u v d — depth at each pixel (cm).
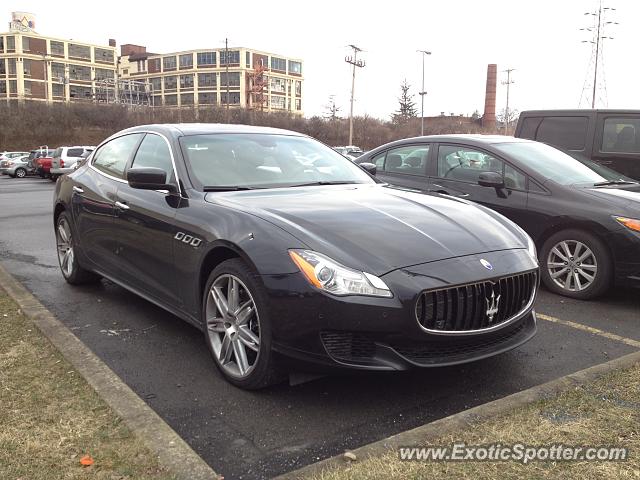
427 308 305
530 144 657
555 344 423
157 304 429
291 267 310
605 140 802
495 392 343
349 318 297
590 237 532
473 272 319
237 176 427
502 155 612
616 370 350
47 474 249
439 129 8262
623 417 293
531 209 570
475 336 319
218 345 363
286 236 323
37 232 964
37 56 11025
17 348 386
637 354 379
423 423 307
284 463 269
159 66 12506
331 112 8862
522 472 248
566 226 552
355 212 362
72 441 274
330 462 259
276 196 393
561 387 327
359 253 313
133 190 457
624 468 250
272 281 313
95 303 521
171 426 303
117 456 262
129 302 524
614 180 613
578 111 830
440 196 441
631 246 507
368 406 324
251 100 11888
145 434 280
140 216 431
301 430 299
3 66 10956
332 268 303
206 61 11981
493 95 9000
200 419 310
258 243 327
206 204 382
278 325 312
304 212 354
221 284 355
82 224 529
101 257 503
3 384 333
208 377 363
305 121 7850
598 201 534
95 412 302
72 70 11519
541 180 576
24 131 7262
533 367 379
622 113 794
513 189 591
